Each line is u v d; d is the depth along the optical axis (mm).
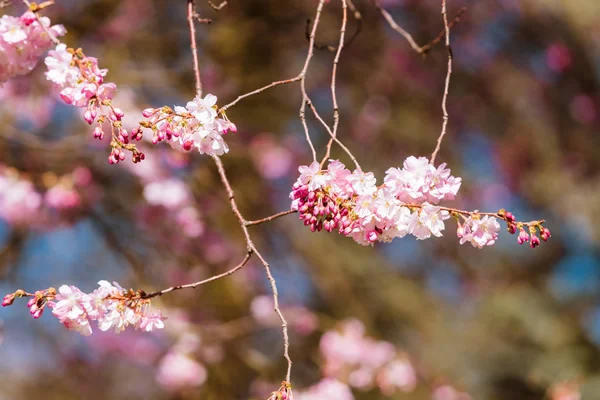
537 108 7500
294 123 6074
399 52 6734
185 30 5418
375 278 5902
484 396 6266
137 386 6809
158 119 2051
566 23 7102
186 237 4941
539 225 2088
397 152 6742
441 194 2105
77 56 2248
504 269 7117
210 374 4852
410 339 5977
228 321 5113
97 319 2197
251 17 5641
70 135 4707
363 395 5203
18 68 2455
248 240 2256
